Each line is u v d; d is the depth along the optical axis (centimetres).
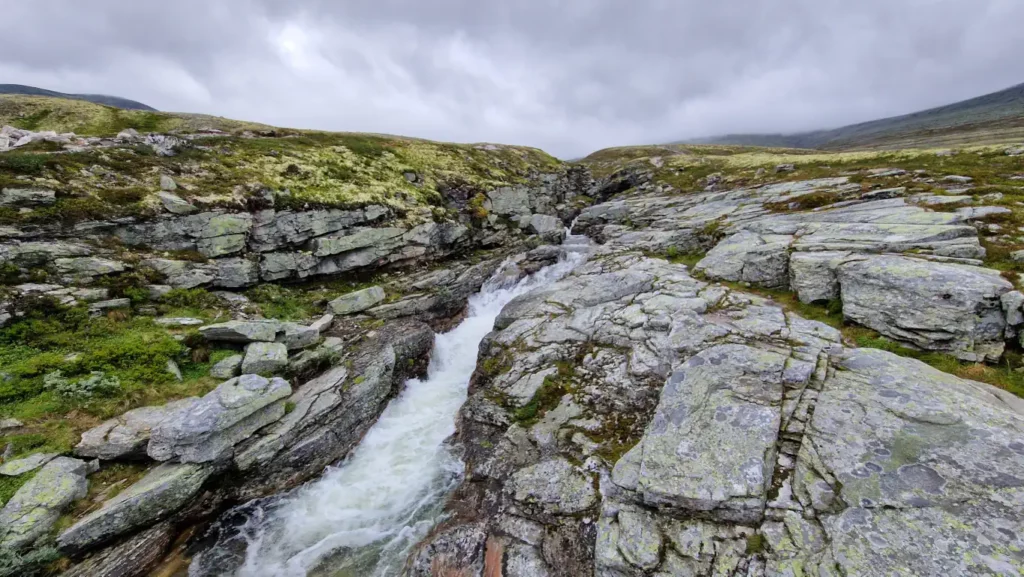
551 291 2752
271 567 1317
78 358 1524
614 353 1905
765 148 12925
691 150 12388
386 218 3388
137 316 1933
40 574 1059
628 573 1027
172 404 1493
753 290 2225
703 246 3209
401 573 1283
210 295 2266
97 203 2098
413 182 4322
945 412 1064
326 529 1449
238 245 2544
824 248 2136
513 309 2614
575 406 1714
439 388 2273
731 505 1029
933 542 814
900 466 972
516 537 1266
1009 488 855
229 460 1422
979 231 1961
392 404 2125
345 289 2933
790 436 1162
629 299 2325
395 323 2566
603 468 1387
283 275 2705
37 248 1825
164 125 5356
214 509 1433
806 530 941
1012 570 732
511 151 7744
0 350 1505
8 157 2053
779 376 1355
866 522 896
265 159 3344
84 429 1328
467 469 1659
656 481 1127
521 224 5106
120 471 1291
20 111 4941
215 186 2652
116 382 1484
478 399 1930
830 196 3250
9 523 1037
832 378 1318
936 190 2795
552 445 1566
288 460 1587
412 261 3462
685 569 981
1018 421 996
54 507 1102
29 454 1209
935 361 1399
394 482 1650
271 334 1892
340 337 2292
